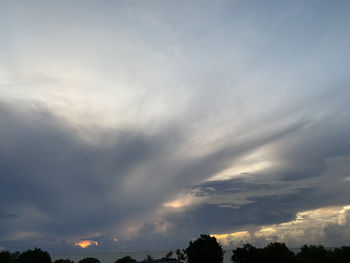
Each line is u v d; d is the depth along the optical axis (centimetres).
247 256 9081
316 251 9588
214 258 8769
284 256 8681
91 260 12369
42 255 10238
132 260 11444
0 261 8325
